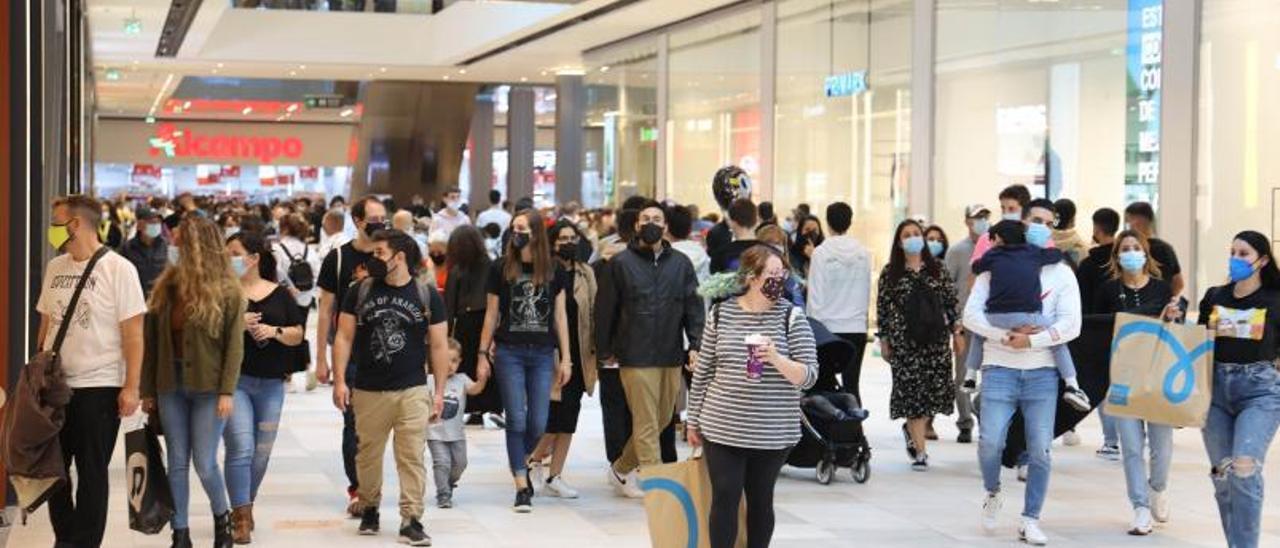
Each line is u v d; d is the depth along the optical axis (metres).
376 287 8.83
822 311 11.95
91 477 7.83
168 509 7.94
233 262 8.70
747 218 11.34
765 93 25.88
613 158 34.00
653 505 7.32
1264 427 7.97
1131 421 9.46
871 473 11.61
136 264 16.73
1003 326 8.95
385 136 44.75
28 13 9.67
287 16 35.78
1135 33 16.25
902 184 21.42
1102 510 10.23
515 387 9.95
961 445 13.03
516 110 45.94
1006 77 18.83
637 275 9.93
